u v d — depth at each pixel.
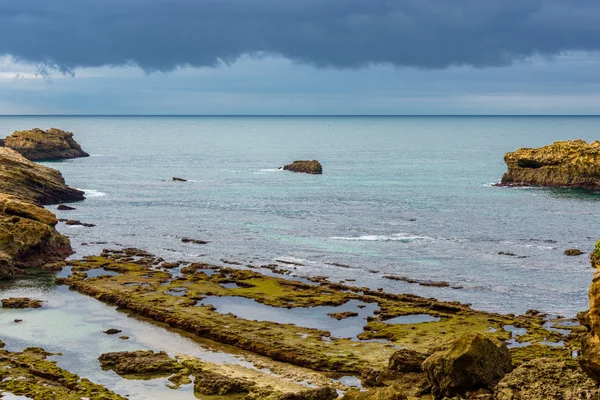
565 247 119.69
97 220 147.00
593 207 160.62
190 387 64.12
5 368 67.00
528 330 76.81
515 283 97.19
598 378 49.88
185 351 73.31
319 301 88.31
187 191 196.88
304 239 127.81
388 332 76.56
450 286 95.81
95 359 70.75
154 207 166.25
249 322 80.06
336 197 184.38
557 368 55.16
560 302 88.50
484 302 88.81
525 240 125.81
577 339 73.00
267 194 190.62
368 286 96.06
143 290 92.50
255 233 133.88
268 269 105.69
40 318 83.25
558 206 162.88
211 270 104.38
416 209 162.25
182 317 81.00
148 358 69.44
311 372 67.00
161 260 110.56
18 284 97.25
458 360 56.84
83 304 88.88
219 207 167.12
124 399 60.75
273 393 60.97
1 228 105.25
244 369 67.94
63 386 63.34
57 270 104.31
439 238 127.88
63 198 170.62
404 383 61.81
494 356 58.41
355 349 71.69
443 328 77.88
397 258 112.44
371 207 166.12
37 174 165.38
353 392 52.44
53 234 112.50
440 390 57.94
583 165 190.00
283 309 85.88
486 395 54.84
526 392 52.53
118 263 107.38
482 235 130.38
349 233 133.25
